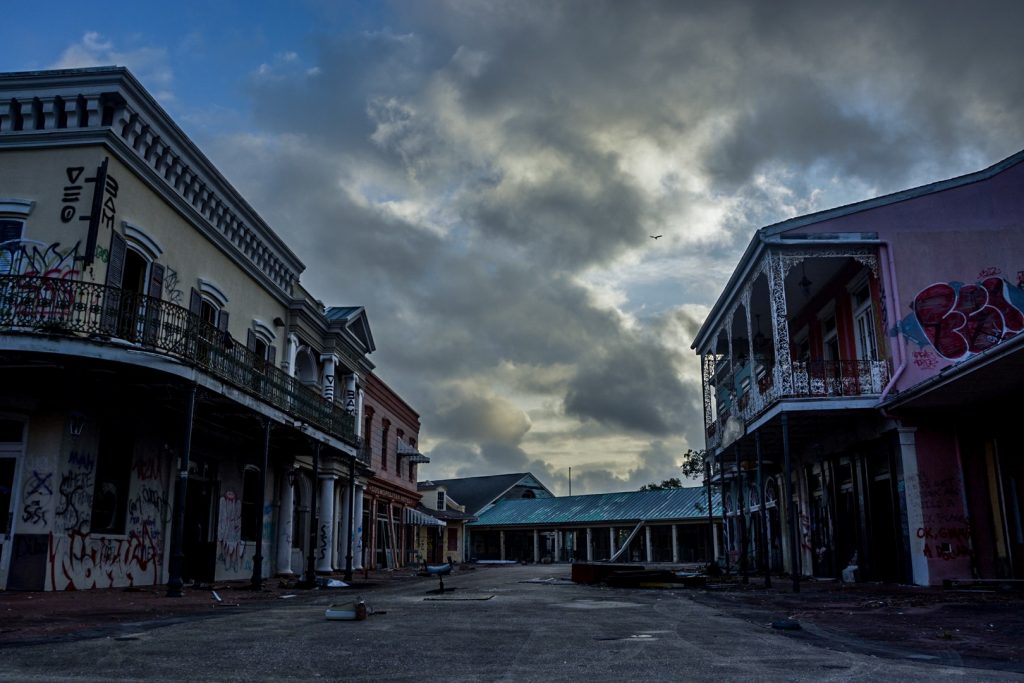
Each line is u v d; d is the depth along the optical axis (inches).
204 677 177.8
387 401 1378.0
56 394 507.2
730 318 862.5
